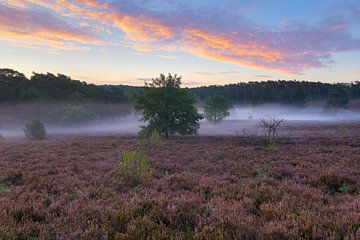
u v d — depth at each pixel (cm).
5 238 436
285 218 525
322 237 433
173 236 440
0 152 1689
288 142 2123
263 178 896
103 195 703
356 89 14462
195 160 1331
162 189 803
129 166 925
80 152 1678
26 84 9750
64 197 689
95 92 11044
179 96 2717
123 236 438
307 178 938
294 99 11894
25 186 809
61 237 431
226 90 18412
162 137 2716
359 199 636
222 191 754
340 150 1591
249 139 2430
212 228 455
